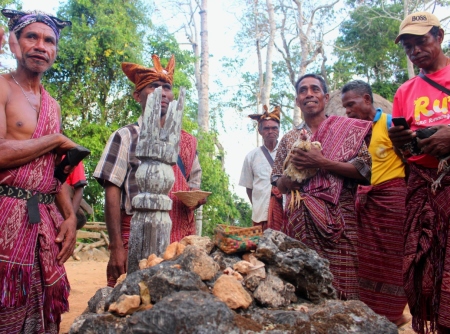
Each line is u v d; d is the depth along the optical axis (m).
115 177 3.60
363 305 2.10
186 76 18.41
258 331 1.85
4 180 2.77
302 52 22.12
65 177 3.05
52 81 15.63
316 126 3.87
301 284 2.34
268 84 20.38
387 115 4.35
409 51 3.44
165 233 2.88
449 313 2.94
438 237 3.13
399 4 26.66
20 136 2.88
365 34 26.72
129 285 2.11
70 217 3.18
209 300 1.85
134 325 1.86
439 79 3.37
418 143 3.11
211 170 16.86
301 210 3.43
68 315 5.55
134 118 16.61
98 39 15.82
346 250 3.35
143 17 17.31
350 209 3.47
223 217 20.50
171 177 2.91
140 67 3.79
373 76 27.89
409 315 5.11
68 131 15.44
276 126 6.39
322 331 1.93
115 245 3.53
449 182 3.09
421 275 3.26
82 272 10.23
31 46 2.96
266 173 6.28
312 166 3.39
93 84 15.90
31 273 2.80
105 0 16.33
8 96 2.89
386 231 4.14
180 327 1.77
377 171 4.23
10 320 2.69
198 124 18.81
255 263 2.34
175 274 2.08
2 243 2.70
